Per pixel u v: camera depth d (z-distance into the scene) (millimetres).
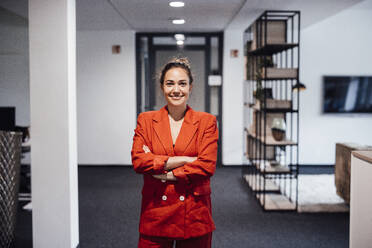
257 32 4000
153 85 6176
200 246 1533
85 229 3248
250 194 4422
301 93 6172
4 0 2977
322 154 6266
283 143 3627
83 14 4777
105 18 5039
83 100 6156
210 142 1549
